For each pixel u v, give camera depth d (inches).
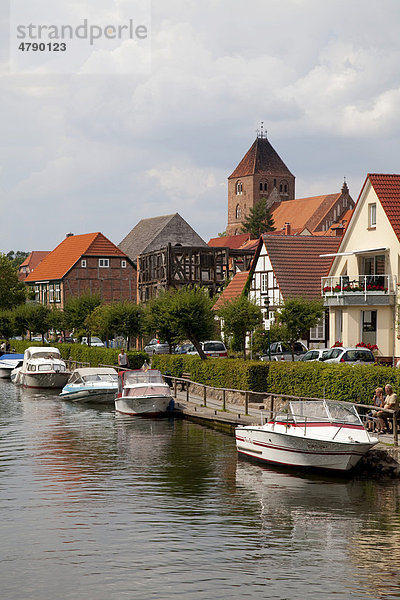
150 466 1035.9
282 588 583.8
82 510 805.9
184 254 3152.1
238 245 5984.3
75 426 1434.5
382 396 1056.8
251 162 7381.9
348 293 1941.4
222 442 1225.4
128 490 896.9
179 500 847.1
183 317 1879.9
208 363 1695.4
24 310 3228.3
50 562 640.4
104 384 1850.4
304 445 965.2
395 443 956.0
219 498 854.5
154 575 609.9
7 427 1429.6
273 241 2541.8
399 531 726.5
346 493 874.1
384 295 1891.0
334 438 956.0
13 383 2501.2
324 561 643.5
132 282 3909.9
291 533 720.3
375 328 1936.5
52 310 3228.3
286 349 2028.8
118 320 2469.2
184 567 628.1
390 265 1905.8
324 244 2596.0
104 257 3860.7
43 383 2258.9
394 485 911.0
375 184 1966.0
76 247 3978.8
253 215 6432.1
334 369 1213.1
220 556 654.5
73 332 2994.6
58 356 2393.0
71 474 989.2
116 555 657.6
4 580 599.5
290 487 904.3
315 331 2346.2
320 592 577.0
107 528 738.2
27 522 760.3
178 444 1210.0
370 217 1993.1
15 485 925.8
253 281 2613.2
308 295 2415.1
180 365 1881.2
